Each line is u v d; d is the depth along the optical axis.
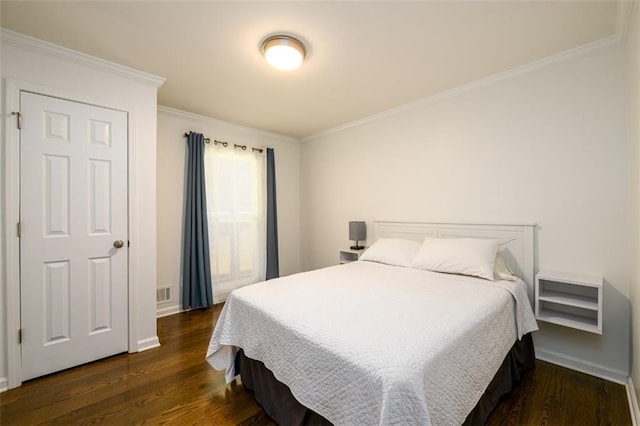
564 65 2.07
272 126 3.82
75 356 2.04
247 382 1.79
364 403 0.99
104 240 2.16
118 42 1.91
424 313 1.43
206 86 2.59
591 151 1.97
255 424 1.52
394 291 1.81
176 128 3.25
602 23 1.73
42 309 1.92
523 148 2.27
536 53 2.06
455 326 1.29
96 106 2.12
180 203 3.29
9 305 1.80
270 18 1.68
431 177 2.86
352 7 1.59
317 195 4.20
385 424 0.88
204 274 3.33
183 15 1.65
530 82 2.22
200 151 3.34
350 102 2.97
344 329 1.26
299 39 1.88
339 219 3.88
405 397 0.91
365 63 2.19
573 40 1.90
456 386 1.16
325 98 2.87
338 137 3.86
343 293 1.78
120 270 2.24
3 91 1.78
